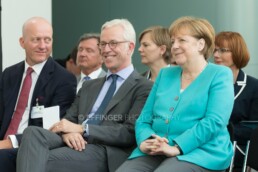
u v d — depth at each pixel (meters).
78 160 3.45
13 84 4.20
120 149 3.60
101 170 3.52
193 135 3.07
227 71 3.26
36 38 4.09
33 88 4.12
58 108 3.99
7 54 5.60
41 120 4.01
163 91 3.38
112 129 3.56
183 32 3.29
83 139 3.54
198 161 3.04
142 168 3.16
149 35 4.55
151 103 3.45
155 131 3.33
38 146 3.34
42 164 3.30
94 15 7.05
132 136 3.58
